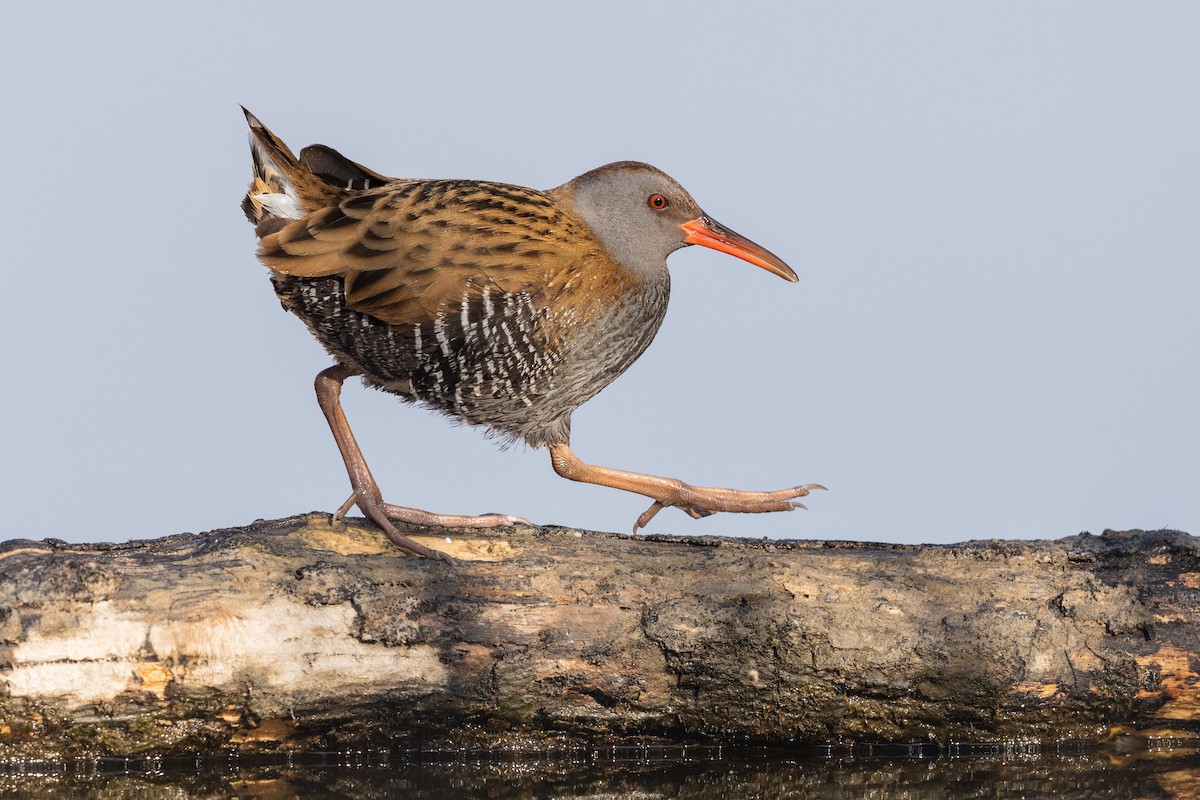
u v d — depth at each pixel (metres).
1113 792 9.39
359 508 10.83
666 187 12.18
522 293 11.16
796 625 10.16
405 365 11.47
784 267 12.63
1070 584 10.42
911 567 10.55
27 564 9.41
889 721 10.41
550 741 10.37
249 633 9.54
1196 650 10.21
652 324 12.41
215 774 9.70
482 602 10.05
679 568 10.42
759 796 9.45
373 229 11.06
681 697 10.25
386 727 10.01
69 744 9.45
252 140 11.65
